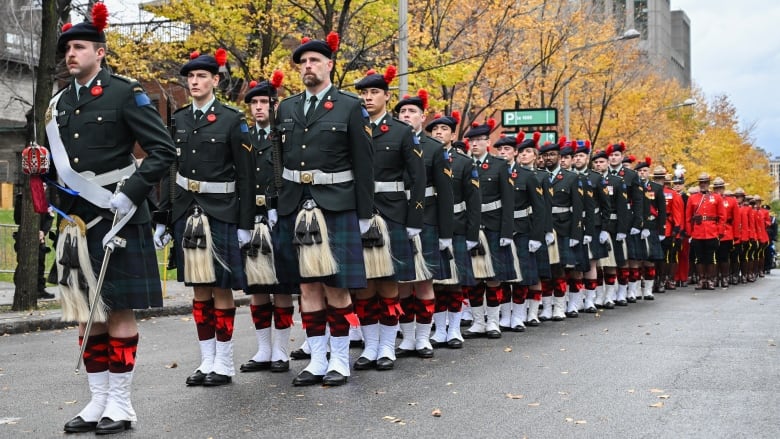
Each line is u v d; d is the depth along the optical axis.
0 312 12.46
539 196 11.80
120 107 5.66
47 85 12.76
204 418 6.07
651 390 7.01
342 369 7.44
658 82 43.81
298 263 7.43
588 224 13.80
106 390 5.81
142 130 5.66
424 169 8.56
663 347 9.52
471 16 22.42
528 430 5.70
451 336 9.84
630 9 37.97
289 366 8.34
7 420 6.05
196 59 7.54
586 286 14.39
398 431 5.68
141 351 9.33
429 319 9.07
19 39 19.67
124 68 18.16
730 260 22.84
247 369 8.07
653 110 34.75
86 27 5.67
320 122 7.41
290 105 7.64
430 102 20.20
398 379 7.64
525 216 11.80
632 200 15.85
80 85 5.73
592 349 9.41
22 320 11.34
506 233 10.90
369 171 7.45
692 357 8.75
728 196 21.53
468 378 7.64
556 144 13.63
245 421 5.97
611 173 15.70
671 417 6.06
